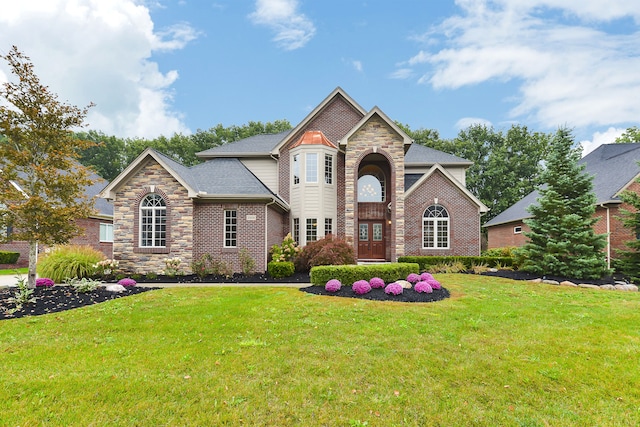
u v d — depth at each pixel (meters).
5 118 10.10
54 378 4.68
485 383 4.76
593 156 24.39
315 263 15.02
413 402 4.24
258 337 6.47
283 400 4.24
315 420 3.86
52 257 14.08
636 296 10.89
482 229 43.91
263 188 17.11
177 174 15.10
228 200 15.93
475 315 8.13
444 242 18.95
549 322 7.62
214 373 4.92
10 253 21.62
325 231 19.12
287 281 13.88
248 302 9.38
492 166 43.97
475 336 6.60
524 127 45.31
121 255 15.38
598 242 14.17
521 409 4.14
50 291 10.64
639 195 15.84
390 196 19.92
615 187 17.73
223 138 50.69
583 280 13.83
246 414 3.94
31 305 9.02
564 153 15.14
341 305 9.05
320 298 9.93
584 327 7.24
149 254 15.37
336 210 19.72
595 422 3.92
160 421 3.79
